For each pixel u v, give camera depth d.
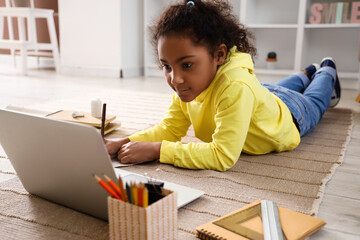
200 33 0.88
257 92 1.05
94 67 3.27
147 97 2.20
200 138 1.20
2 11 3.20
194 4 0.93
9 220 0.76
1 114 0.76
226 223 0.71
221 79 0.99
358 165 1.12
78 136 0.66
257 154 1.18
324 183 0.96
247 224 0.71
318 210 0.82
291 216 0.74
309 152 1.22
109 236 0.68
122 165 1.02
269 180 0.97
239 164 1.09
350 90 2.64
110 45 3.17
